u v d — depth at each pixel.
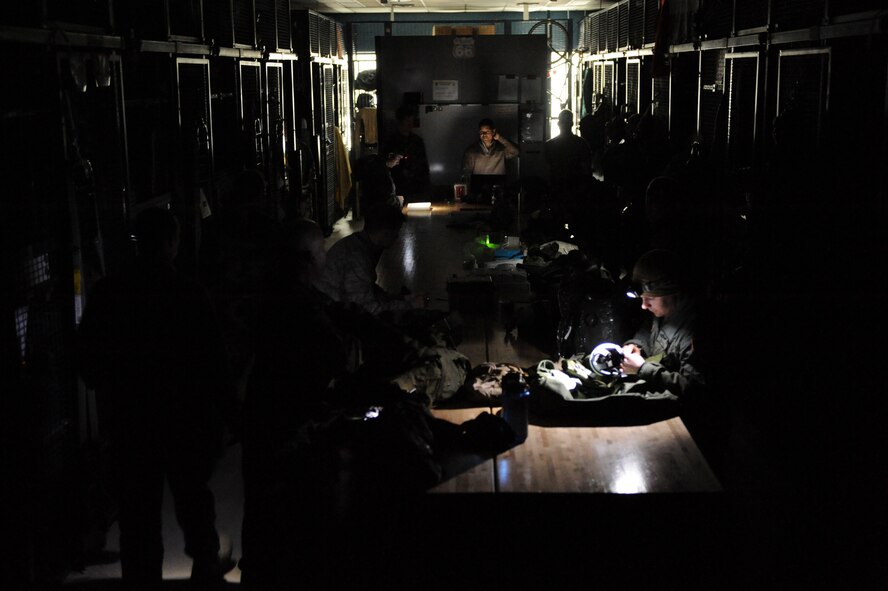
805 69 5.53
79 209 4.10
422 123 10.91
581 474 3.13
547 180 10.11
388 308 4.67
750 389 5.52
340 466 3.22
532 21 18.47
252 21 8.30
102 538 4.37
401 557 3.04
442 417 3.68
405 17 18.27
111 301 3.62
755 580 3.80
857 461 4.51
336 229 12.52
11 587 3.57
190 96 6.27
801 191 5.11
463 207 9.34
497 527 3.03
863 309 4.46
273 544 3.34
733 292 5.61
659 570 3.05
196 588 3.82
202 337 3.71
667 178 5.84
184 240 5.94
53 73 3.86
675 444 3.38
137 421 3.67
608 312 4.21
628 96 12.25
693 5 8.36
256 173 5.67
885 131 4.23
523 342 4.63
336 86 13.60
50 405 3.90
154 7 5.50
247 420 3.61
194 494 3.79
